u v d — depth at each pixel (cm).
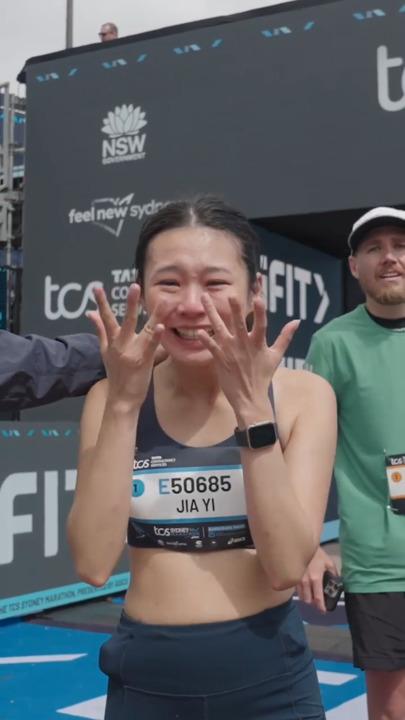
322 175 685
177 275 128
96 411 139
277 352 122
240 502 131
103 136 774
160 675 127
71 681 356
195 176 734
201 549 131
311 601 199
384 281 217
